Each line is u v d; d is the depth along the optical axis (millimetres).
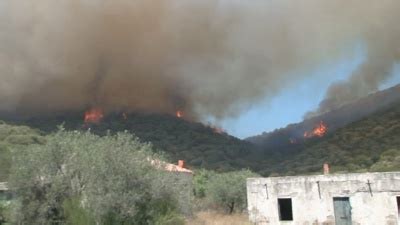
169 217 19422
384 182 26422
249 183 30422
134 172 18875
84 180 19641
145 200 18875
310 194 28266
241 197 43281
